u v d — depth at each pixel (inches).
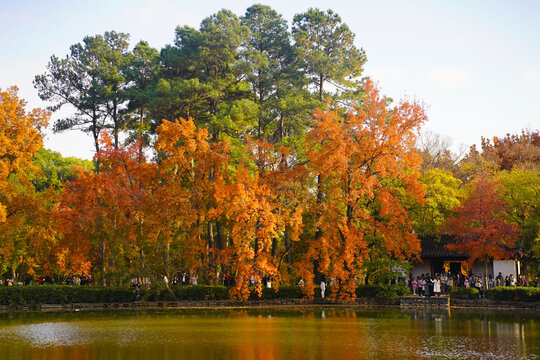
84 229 1952.5
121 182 2037.4
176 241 2044.8
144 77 2790.4
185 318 1540.4
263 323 1411.2
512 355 949.8
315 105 2551.7
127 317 1572.3
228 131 2393.0
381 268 2025.1
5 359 921.5
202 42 2593.5
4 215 1833.2
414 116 1950.1
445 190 2207.2
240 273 1920.5
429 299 1908.2
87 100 2682.1
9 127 1948.8
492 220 1993.1
